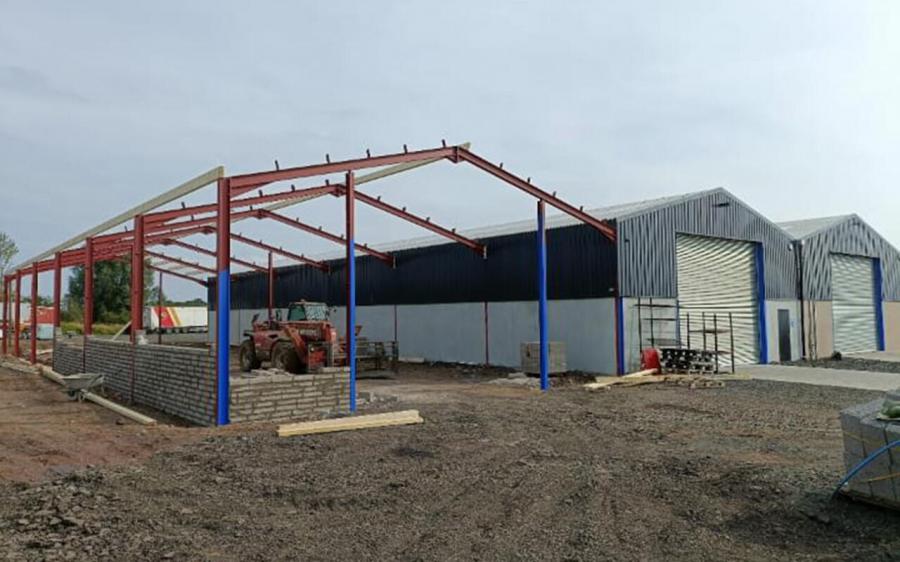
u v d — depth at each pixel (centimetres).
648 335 1920
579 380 1766
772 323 2395
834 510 566
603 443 889
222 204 1084
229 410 1056
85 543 498
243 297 3797
